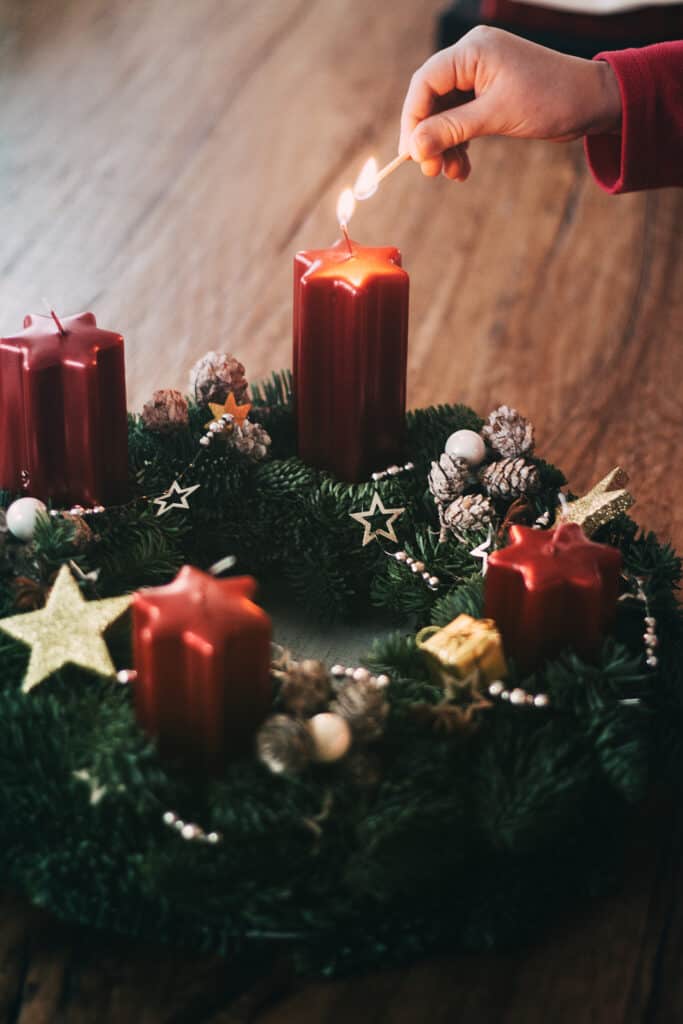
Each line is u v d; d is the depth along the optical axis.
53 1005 0.89
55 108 1.95
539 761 0.92
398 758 0.92
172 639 0.88
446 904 0.92
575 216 1.70
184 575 0.91
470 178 1.79
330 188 1.75
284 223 1.67
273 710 0.94
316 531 1.08
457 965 0.92
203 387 1.11
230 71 2.09
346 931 0.91
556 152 1.87
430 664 0.96
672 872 0.97
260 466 1.10
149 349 1.45
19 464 1.04
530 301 1.54
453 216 1.69
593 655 0.96
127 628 0.98
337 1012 0.90
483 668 0.95
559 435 1.34
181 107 1.96
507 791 0.91
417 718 0.93
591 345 1.48
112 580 1.02
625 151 1.19
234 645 0.88
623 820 0.96
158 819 0.90
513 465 1.07
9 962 0.91
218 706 0.89
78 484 1.04
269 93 2.03
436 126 1.14
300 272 1.08
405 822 0.89
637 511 1.24
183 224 1.66
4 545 1.01
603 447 1.33
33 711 0.92
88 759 0.90
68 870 0.91
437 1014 0.90
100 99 1.98
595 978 0.92
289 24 2.28
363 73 2.10
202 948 0.91
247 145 1.86
